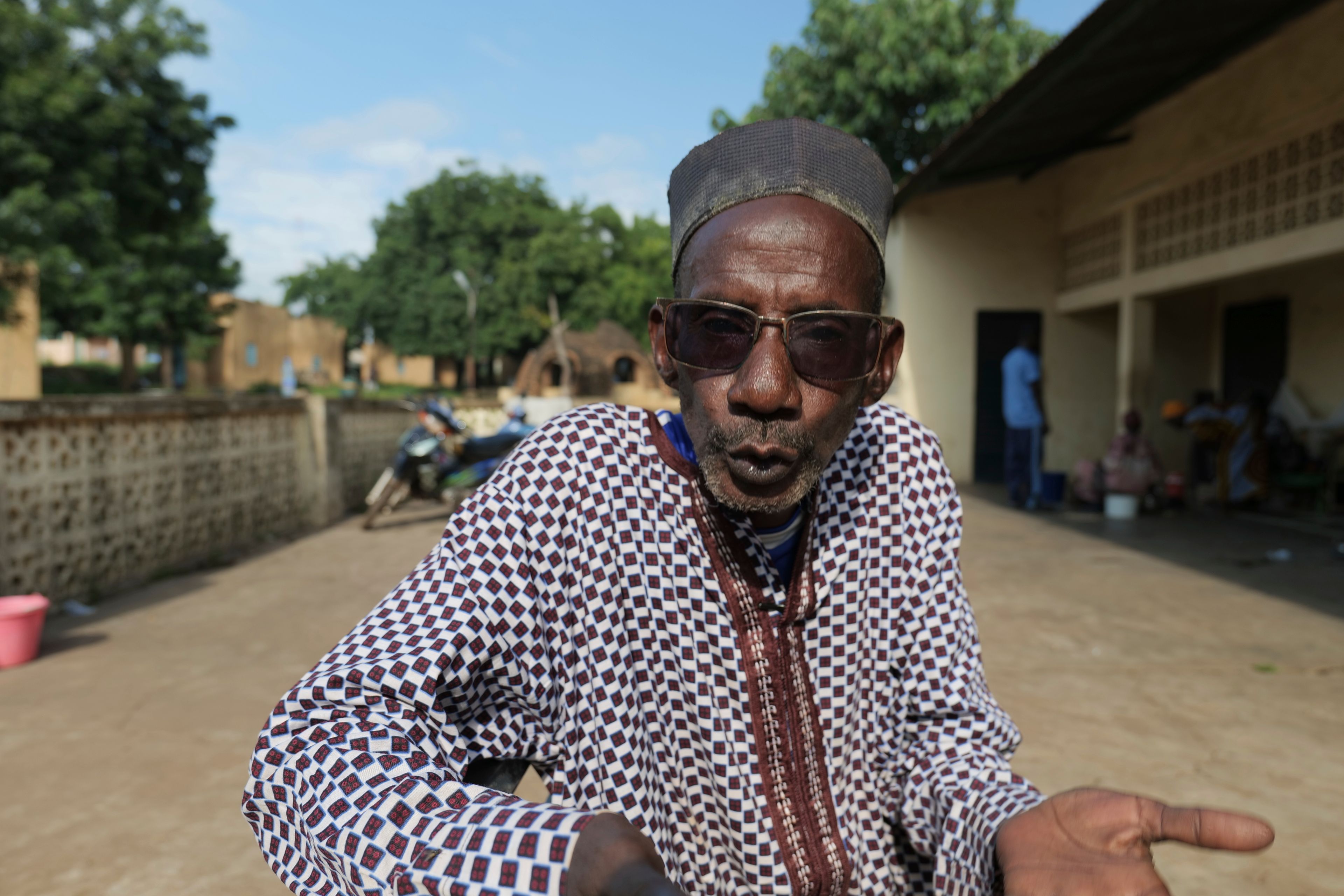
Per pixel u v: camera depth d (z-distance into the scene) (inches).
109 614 189.8
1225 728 123.0
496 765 33.5
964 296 430.0
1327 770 109.7
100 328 1142.3
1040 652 158.1
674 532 33.1
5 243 761.6
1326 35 247.4
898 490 36.3
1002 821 30.0
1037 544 265.1
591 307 2133.4
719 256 29.6
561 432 34.0
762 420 29.0
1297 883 86.1
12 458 176.7
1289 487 317.1
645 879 20.0
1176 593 201.9
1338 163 247.0
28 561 181.8
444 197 2235.5
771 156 29.8
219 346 1803.6
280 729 27.0
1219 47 265.7
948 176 379.2
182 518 243.4
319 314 2637.8
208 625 181.0
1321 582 211.3
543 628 31.9
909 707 36.3
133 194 1000.2
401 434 453.4
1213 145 299.6
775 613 33.3
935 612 36.3
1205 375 398.9
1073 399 432.1
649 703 33.2
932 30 615.2
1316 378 334.0
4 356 747.4
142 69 955.3
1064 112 314.2
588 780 32.0
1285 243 265.4
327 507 334.0
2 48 852.0
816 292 29.0
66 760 113.9
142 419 223.8
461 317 2170.3
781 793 33.0
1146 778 107.4
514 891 22.0
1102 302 380.5
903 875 37.3
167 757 114.9
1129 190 355.9
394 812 24.4
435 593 30.5
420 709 28.1
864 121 638.5
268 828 26.9
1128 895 25.6
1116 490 323.3
